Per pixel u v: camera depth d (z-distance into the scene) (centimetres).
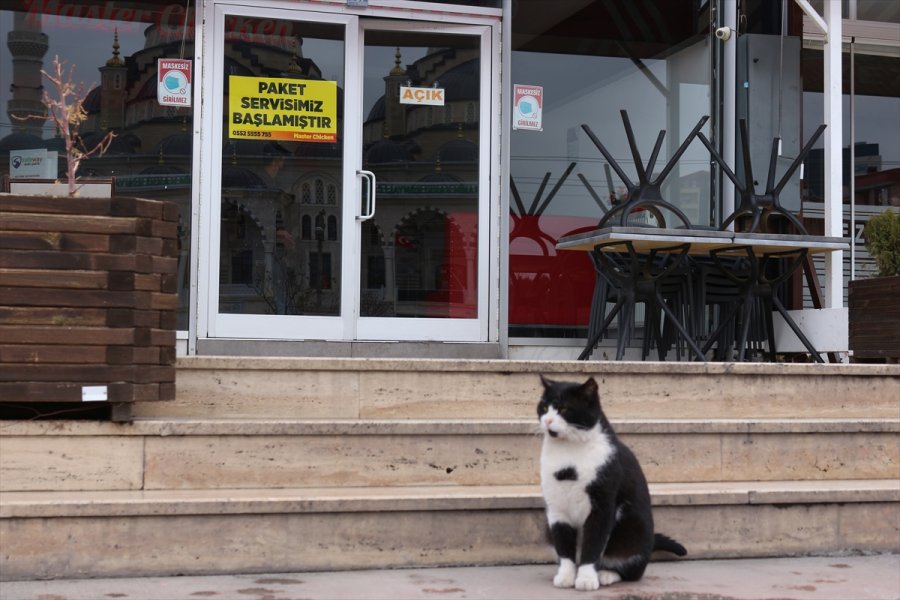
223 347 630
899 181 881
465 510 402
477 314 677
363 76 667
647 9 725
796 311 682
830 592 370
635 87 722
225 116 645
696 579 387
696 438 458
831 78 685
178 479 412
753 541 428
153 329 412
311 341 645
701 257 646
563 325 698
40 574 367
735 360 676
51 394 399
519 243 696
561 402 369
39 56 628
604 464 369
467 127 681
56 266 403
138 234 410
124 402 406
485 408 477
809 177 812
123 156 634
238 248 643
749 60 714
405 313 668
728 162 718
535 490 421
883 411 513
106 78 634
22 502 368
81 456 405
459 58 681
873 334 611
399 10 667
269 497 389
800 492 431
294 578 377
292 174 653
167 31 638
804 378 505
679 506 421
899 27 865
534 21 705
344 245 657
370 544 394
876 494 438
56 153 629
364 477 429
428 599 349
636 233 566
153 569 376
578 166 709
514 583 374
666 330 672
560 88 709
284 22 653
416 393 472
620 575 381
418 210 673
